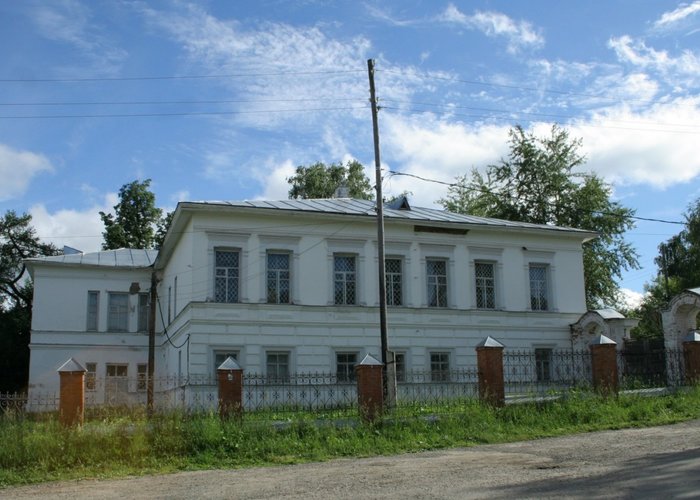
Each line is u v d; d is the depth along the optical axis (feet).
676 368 72.18
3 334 151.84
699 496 27.99
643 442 45.42
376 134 82.38
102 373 120.47
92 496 35.60
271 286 93.86
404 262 101.09
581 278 112.37
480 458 42.57
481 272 106.63
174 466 44.21
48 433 46.80
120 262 126.11
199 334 87.92
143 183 187.62
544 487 31.63
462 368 100.78
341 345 94.89
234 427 49.73
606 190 156.46
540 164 159.22
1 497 36.37
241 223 92.89
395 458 44.83
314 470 41.24
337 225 97.86
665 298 184.55
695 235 168.96
